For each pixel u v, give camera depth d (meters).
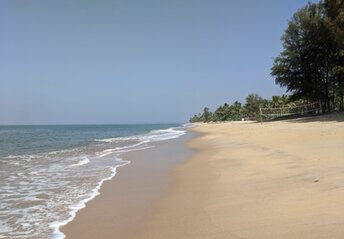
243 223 7.42
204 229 7.41
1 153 28.22
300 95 62.19
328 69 57.72
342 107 59.62
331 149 16.06
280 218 7.37
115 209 9.87
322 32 54.22
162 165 18.61
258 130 40.56
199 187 11.91
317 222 6.81
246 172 13.52
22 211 9.91
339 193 8.55
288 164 13.83
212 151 23.48
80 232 8.02
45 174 16.39
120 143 39.25
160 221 8.41
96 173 16.45
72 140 50.19
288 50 60.94
